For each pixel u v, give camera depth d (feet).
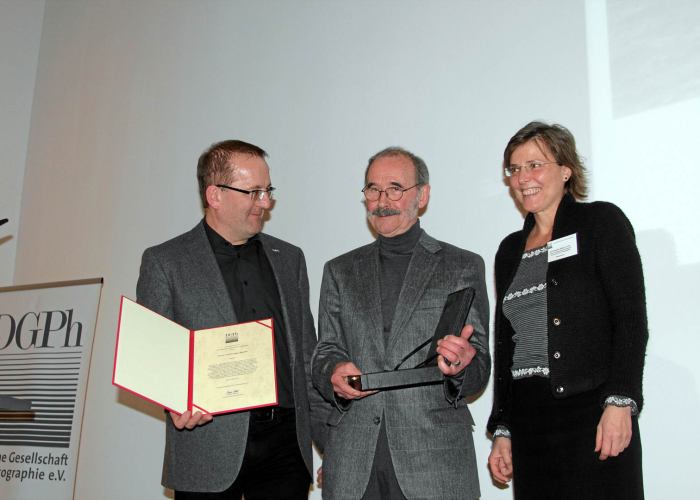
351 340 7.37
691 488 7.84
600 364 6.05
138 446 12.57
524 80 9.79
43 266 15.10
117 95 14.76
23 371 13.47
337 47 11.75
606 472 5.81
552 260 6.57
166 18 14.32
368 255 7.82
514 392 6.74
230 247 8.17
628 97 8.96
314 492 10.49
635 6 9.14
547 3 9.80
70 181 15.12
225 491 7.29
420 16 10.93
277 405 7.16
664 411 8.12
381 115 11.02
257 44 12.79
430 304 7.15
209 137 13.04
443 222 10.12
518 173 7.20
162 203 13.44
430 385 6.90
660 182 8.57
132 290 13.50
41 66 16.58
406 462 6.65
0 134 15.78
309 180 11.57
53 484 12.55
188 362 7.30
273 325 7.59
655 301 8.36
